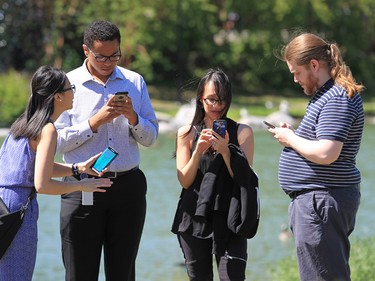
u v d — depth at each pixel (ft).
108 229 46.96
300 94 299.58
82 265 46.47
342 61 41.75
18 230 40.78
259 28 297.12
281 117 231.30
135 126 45.62
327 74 41.63
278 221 101.50
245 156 43.93
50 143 40.63
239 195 43.78
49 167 40.57
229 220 43.57
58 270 76.64
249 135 45.68
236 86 298.56
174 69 289.12
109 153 42.68
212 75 45.21
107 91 46.85
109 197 46.16
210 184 44.06
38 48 258.16
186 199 45.11
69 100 41.88
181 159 46.01
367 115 253.24
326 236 41.01
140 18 263.49
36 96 41.22
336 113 40.27
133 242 47.16
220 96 44.86
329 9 308.60
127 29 261.85
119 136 46.39
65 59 258.78
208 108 45.19
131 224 46.88
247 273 75.25
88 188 41.65
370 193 122.21
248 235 43.83
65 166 42.63
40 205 108.47
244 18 301.63
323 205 40.93
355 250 64.80
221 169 44.42
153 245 87.92
